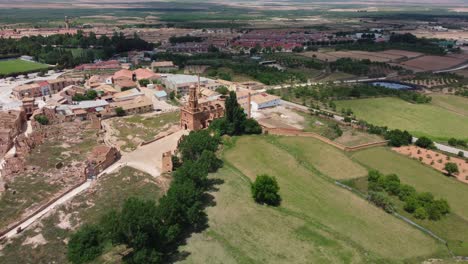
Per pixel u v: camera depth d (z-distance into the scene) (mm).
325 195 139000
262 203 132125
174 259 103312
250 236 113875
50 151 171875
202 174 135125
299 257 104625
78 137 193250
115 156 165375
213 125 198000
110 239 100250
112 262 101625
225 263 102375
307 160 167875
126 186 139875
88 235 104250
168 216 107188
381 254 107438
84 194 133875
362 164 167000
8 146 185125
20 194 133875
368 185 147875
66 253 105250
